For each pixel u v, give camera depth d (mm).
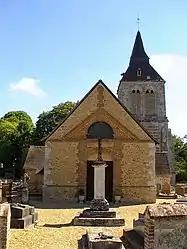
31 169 38438
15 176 66375
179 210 9773
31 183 37844
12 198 25953
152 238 9438
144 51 53594
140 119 49906
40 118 67188
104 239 11039
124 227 16328
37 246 12289
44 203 28047
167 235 9547
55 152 30391
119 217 18062
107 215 17859
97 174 19531
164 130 49188
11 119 77625
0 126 71625
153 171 30156
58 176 30125
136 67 52656
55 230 15258
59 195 29922
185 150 75688
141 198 29797
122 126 30641
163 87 50750
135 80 51125
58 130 30641
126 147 30438
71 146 30422
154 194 29812
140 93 50906
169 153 49125
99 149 21281
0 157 68625
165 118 49688
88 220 17203
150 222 9500
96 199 18828
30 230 14922
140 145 30469
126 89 51156
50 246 12383
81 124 30672
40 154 41250
